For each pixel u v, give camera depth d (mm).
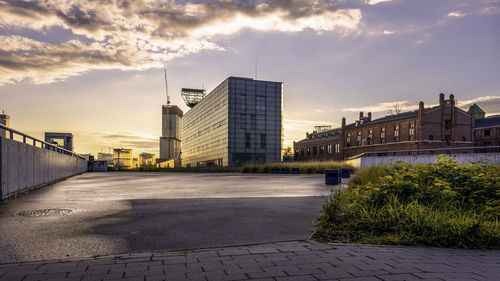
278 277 3090
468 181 7070
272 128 85500
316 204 8297
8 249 4035
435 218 4965
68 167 22156
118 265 3404
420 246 4477
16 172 10047
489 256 3996
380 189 6660
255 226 5586
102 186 14266
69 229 5246
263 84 85188
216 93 92812
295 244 4426
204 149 106125
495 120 70375
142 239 4637
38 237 4684
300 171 30953
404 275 3182
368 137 74562
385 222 5234
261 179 20391
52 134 33250
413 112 65812
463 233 4523
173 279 3004
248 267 3383
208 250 4066
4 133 9961
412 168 8914
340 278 3076
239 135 82188
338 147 85938
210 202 8695
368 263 3572
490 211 5770
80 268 3291
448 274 3230
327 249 4172
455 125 61906
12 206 7820
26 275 3062
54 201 8828
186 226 5551
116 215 6617
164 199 9391
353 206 6195
